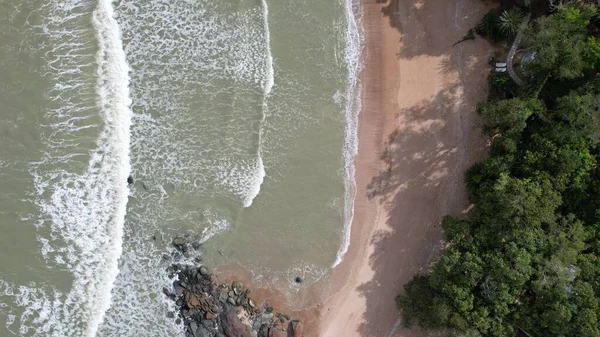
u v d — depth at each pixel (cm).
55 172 2323
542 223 2031
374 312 2350
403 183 2353
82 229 2320
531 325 1995
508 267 1950
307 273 2362
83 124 2342
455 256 2038
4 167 2312
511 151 2039
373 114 2369
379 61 2364
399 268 2355
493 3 2262
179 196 2362
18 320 2288
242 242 2361
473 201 2184
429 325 2172
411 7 2341
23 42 2336
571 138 1966
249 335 2283
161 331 2322
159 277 2336
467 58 2302
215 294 2312
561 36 1967
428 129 2336
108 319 2316
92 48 2358
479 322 1988
